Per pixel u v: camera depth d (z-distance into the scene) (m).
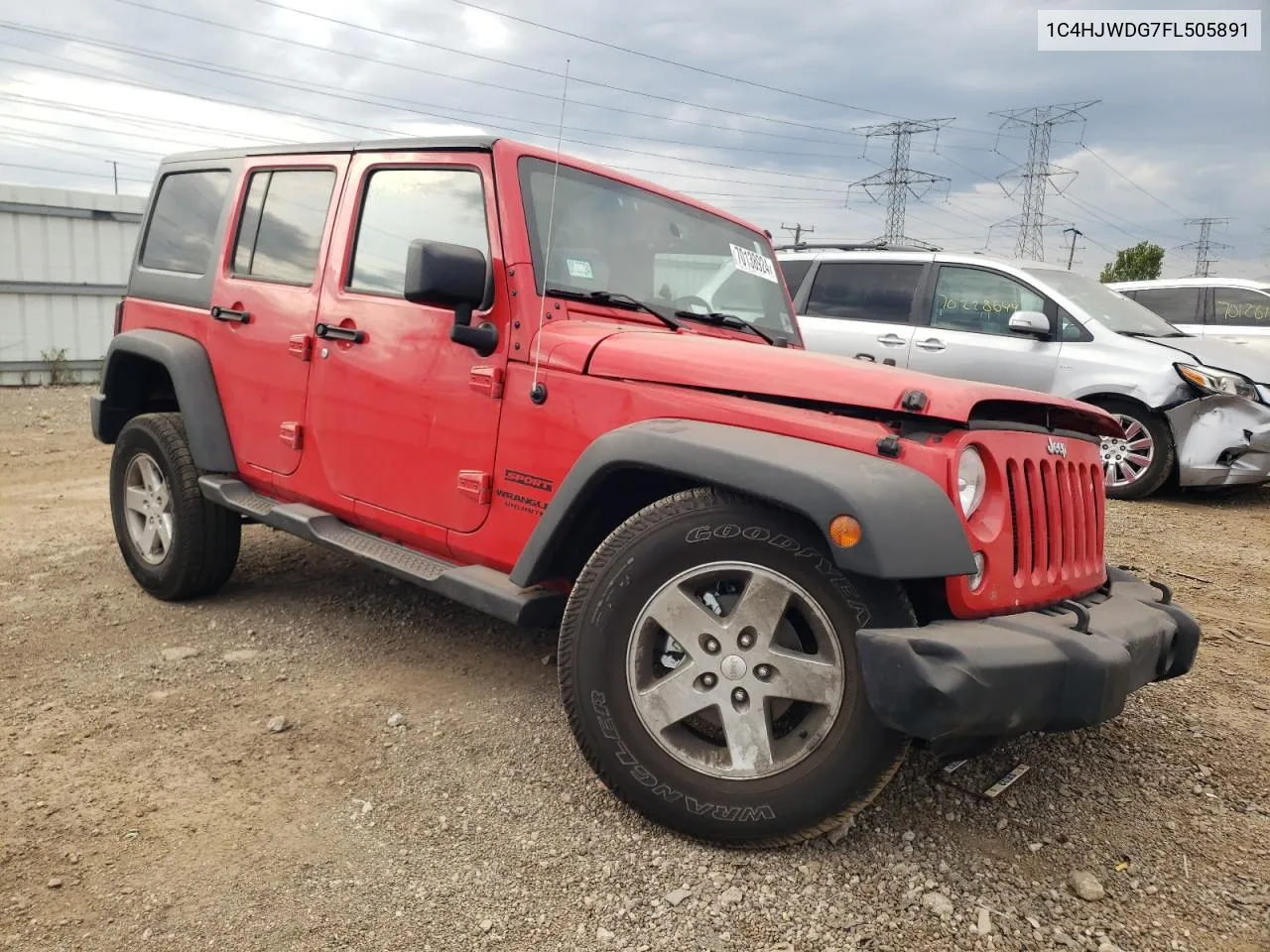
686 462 2.40
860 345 8.06
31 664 3.62
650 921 2.16
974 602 2.30
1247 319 10.16
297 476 3.75
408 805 2.64
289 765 2.86
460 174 3.20
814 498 2.20
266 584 4.65
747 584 2.37
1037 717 2.17
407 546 3.42
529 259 2.98
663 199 3.61
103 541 5.53
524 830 2.52
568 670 2.56
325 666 3.63
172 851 2.40
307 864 2.36
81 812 2.56
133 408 4.75
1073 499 2.72
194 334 4.25
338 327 3.51
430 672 3.58
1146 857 2.49
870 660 2.14
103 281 13.76
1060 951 2.10
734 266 3.82
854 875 2.34
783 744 2.39
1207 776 2.96
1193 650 2.67
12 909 2.16
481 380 3.01
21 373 13.15
